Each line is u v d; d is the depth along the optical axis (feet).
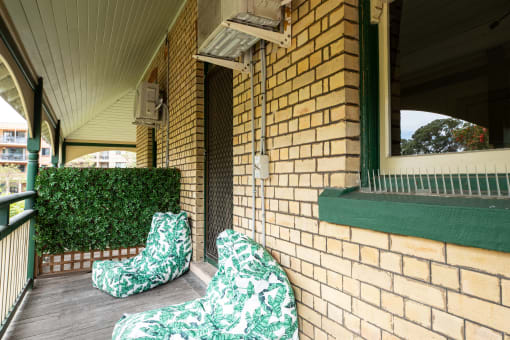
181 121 15.46
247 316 6.22
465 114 4.46
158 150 20.36
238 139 9.48
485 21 4.25
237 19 6.57
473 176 4.27
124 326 6.76
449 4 4.71
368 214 4.93
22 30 10.41
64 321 8.83
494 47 4.15
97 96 26.43
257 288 6.33
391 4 5.71
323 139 6.08
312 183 6.39
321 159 6.14
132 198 14.15
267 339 6.04
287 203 7.16
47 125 20.95
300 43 6.72
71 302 10.16
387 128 5.72
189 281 11.84
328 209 5.71
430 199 4.35
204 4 7.81
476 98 4.33
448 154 4.66
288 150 7.13
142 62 23.79
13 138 131.34
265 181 8.02
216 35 7.34
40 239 12.42
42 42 12.09
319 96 6.18
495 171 4.06
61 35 12.77
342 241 5.60
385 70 5.77
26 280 11.46
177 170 15.31
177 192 15.23
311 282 6.37
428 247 4.20
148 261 11.87
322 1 6.13
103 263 11.78
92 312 9.40
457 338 3.86
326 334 5.95
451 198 4.21
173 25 17.12
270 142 7.83
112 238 13.85
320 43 6.16
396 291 4.63
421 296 4.28
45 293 10.97
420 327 4.29
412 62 5.30
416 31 5.23
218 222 12.08
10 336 7.99
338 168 5.71
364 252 5.16
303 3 6.64
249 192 8.80
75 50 15.20
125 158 153.69
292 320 6.32
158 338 6.13
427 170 4.95
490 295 3.55
